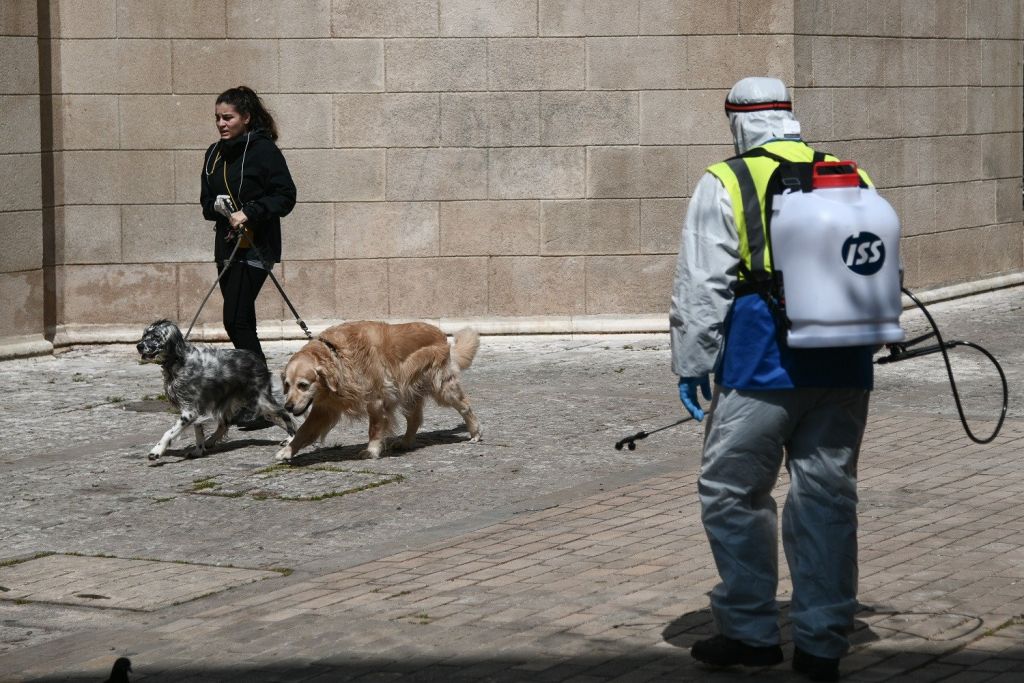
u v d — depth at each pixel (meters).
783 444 6.23
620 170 17.19
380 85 16.91
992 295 21.05
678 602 7.28
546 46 16.95
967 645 6.51
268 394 11.77
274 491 10.27
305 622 7.16
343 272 17.09
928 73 19.80
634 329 17.34
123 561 8.55
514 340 17.23
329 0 16.77
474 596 7.51
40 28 16.52
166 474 10.87
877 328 5.95
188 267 16.95
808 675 6.13
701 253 6.07
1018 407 12.95
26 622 7.44
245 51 16.77
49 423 12.88
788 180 6.03
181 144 16.81
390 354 11.13
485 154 17.06
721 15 17.06
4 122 15.96
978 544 8.26
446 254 17.17
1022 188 22.30
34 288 16.41
